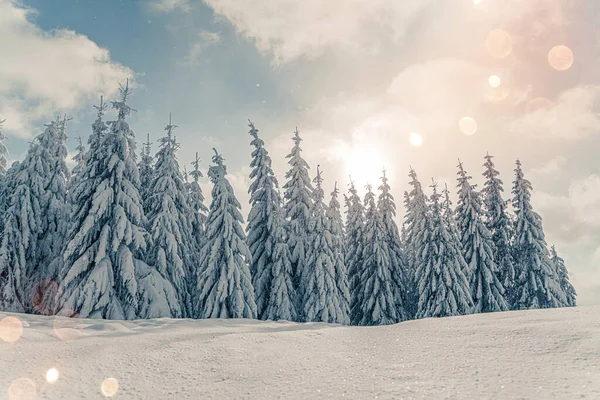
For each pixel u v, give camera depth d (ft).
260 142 80.48
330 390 15.24
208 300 62.08
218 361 21.62
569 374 14.43
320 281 72.84
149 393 16.83
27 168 73.61
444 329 26.30
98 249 53.83
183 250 73.67
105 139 59.88
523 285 92.12
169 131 73.92
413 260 105.29
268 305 72.02
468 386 14.19
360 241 102.78
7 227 67.00
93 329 34.01
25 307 69.77
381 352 21.72
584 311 26.48
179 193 74.43
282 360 21.22
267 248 74.59
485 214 100.89
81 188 57.77
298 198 82.53
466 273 89.97
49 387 17.35
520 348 18.90
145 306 56.44
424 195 98.73
